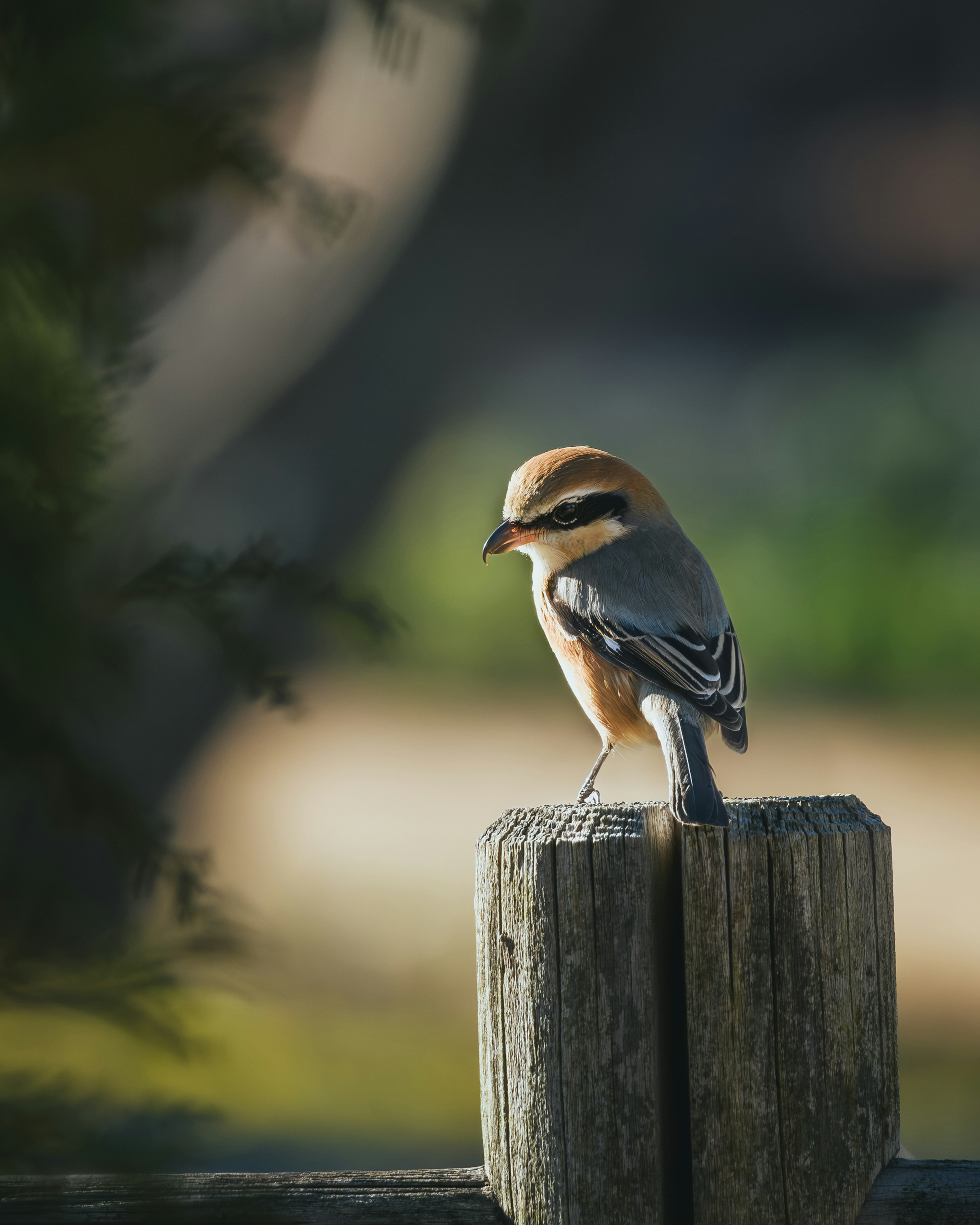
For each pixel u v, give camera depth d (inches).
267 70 203.6
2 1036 217.6
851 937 147.8
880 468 994.7
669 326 1332.4
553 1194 145.3
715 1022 145.6
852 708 828.0
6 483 171.9
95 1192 152.8
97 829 181.5
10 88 176.7
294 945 529.3
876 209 1428.4
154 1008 182.5
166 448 513.0
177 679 496.7
